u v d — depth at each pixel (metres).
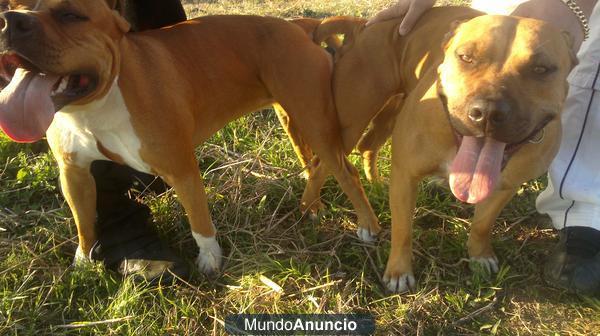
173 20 1.12
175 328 0.89
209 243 0.98
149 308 0.92
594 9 0.98
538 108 0.72
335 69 1.07
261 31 1.02
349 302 0.93
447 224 1.12
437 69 0.84
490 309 0.93
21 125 0.72
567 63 0.75
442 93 0.78
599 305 0.92
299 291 0.95
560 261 0.97
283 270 0.98
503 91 0.69
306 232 1.11
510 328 0.90
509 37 0.72
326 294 0.94
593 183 0.99
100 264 0.97
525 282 0.99
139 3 1.06
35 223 1.09
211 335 0.88
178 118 0.87
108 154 0.88
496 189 0.87
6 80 0.76
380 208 1.15
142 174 1.09
